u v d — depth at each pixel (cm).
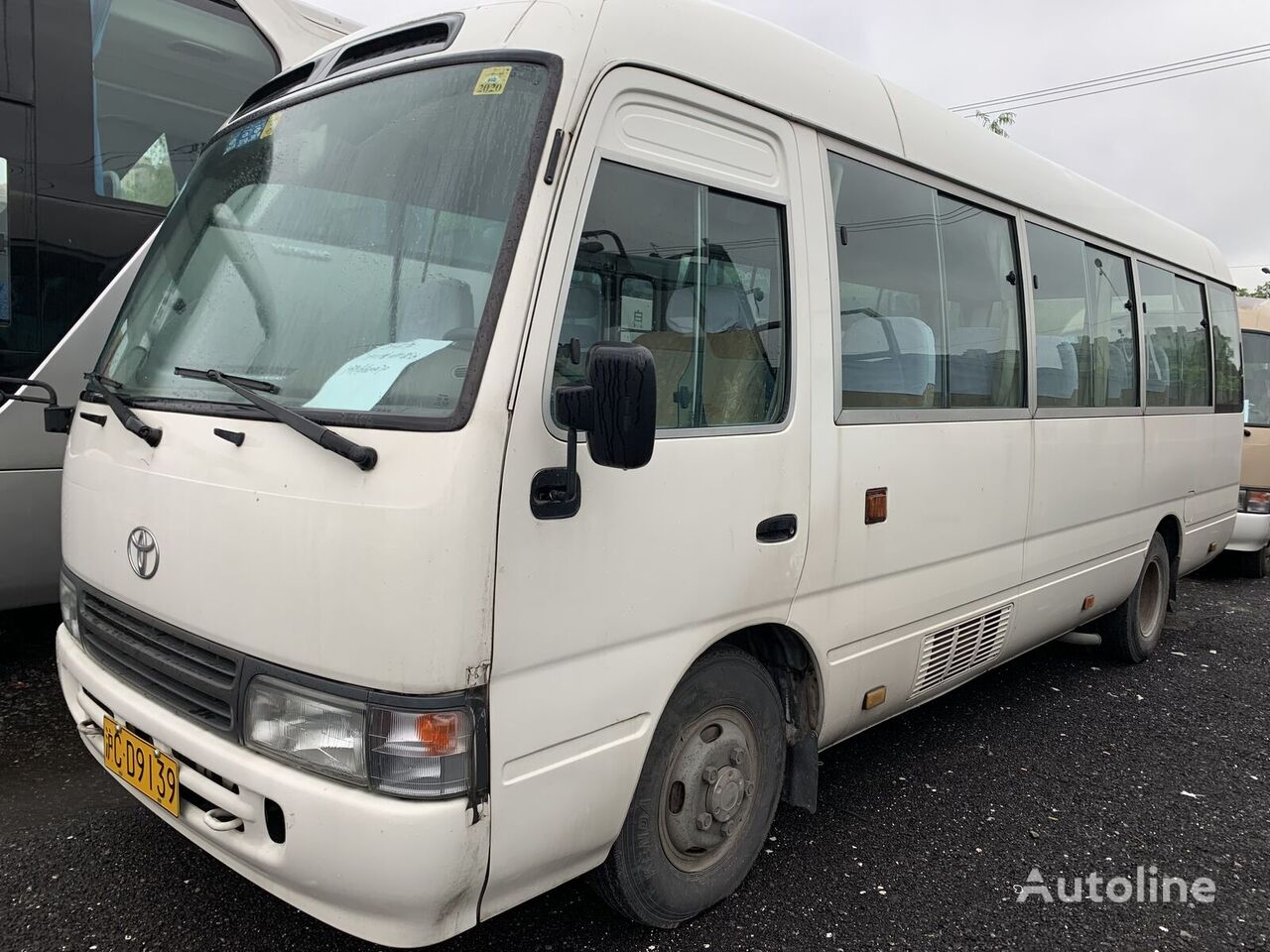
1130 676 564
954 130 374
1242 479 870
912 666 351
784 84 283
